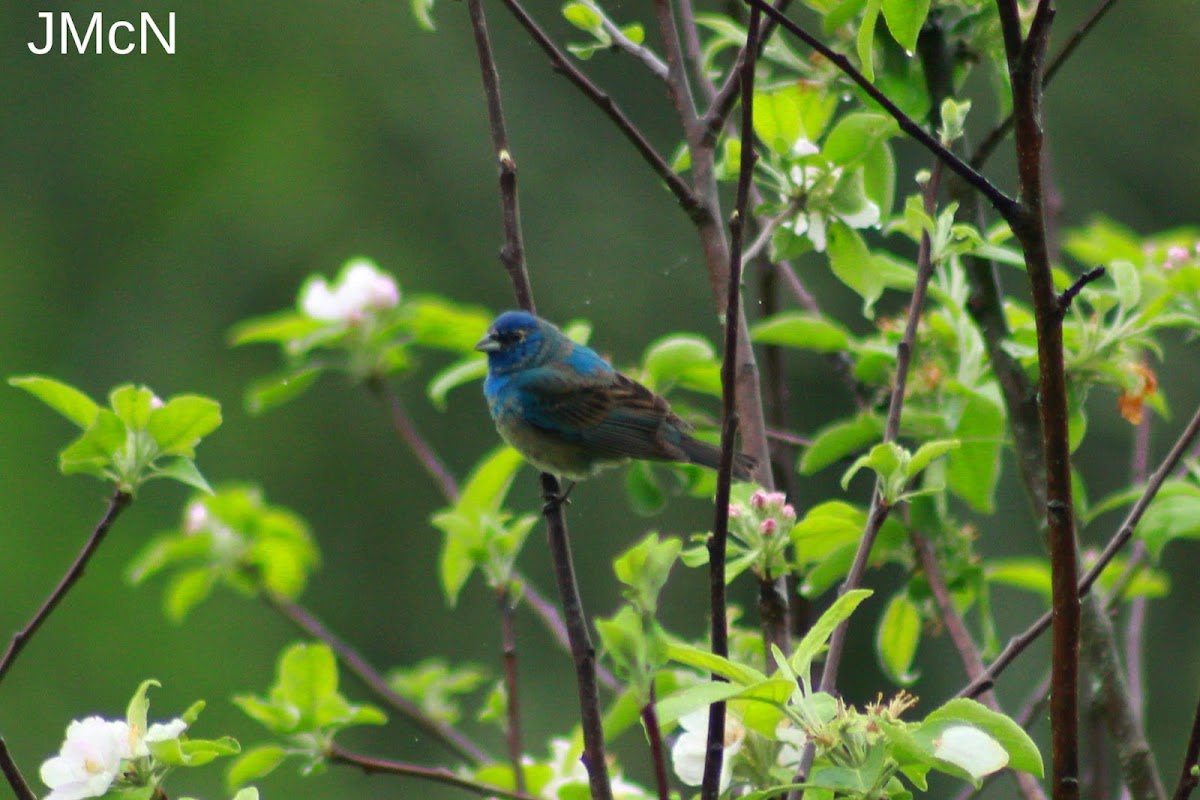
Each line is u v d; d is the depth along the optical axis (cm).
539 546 2050
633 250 2236
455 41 2470
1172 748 1680
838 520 726
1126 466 1873
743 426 651
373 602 2128
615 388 980
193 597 994
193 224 2389
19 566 2078
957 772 456
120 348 2331
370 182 2366
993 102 1948
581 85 642
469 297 2273
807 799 495
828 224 677
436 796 1747
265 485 2170
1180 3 2119
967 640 693
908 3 546
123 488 583
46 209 2417
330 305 938
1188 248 802
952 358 779
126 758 546
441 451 2212
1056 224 854
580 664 521
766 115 672
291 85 2472
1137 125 2111
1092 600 680
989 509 763
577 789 666
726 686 463
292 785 1719
